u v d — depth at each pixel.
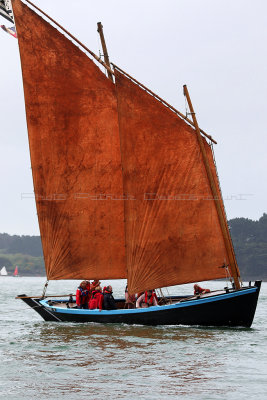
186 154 56.53
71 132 61.91
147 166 57.22
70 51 61.53
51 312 60.38
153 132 57.12
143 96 57.12
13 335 49.66
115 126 61.44
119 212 61.53
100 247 61.81
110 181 61.59
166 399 28.03
